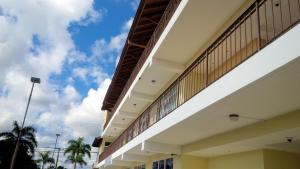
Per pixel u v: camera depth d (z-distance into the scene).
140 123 15.44
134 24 15.10
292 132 6.90
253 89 5.64
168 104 14.13
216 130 9.01
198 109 7.39
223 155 11.28
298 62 4.49
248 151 9.88
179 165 12.09
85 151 55.72
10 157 38.12
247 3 8.52
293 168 9.28
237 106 6.69
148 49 14.16
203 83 11.76
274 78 5.09
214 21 9.55
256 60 5.34
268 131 7.31
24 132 39.81
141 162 18.62
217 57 10.78
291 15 8.03
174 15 9.88
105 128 30.28
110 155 21.23
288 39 4.61
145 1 13.02
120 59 19.52
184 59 12.50
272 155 9.17
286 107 6.43
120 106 21.12
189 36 10.57
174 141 11.46
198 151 10.97
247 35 9.19
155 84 16.16
